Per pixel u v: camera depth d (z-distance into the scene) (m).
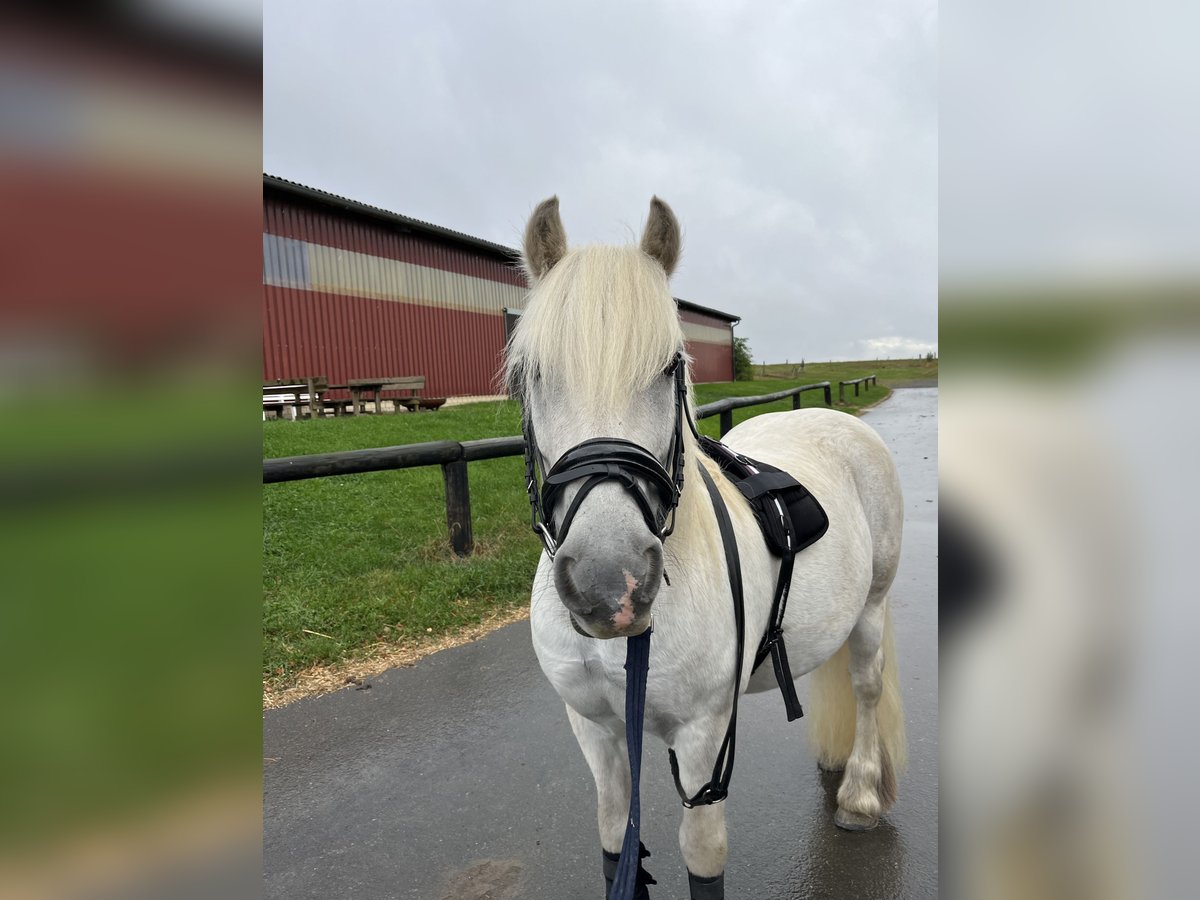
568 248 1.71
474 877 2.29
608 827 1.83
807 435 2.75
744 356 43.19
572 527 1.30
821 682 2.84
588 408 1.39
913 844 2.42
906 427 15.69
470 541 5.54
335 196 16.08
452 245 19.94
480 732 3.15
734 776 2.84
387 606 4.41
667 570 1.58
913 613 4.57
